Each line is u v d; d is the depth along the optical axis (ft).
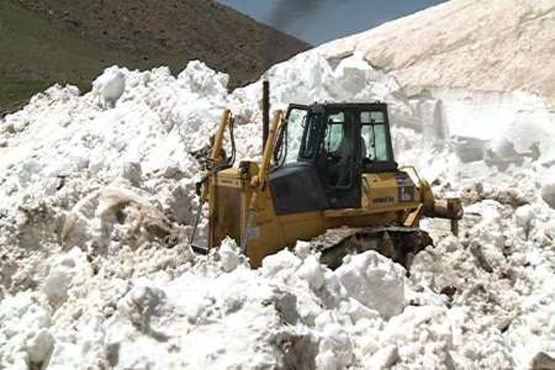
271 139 35.14
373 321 29.35
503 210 47.06
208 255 33.30
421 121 61.31
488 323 32.55
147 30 273.95
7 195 56.49
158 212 38.06
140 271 33.99
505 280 38.24
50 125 69.67
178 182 47.14
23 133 72.38
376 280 30.94
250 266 33.40
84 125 65.57
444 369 26.99
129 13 281.13
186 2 307.78
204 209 42.39
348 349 26.48
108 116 64.13
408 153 60.39
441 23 70.79
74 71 203.72
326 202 36.29
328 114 36.63
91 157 57.36
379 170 38.01
